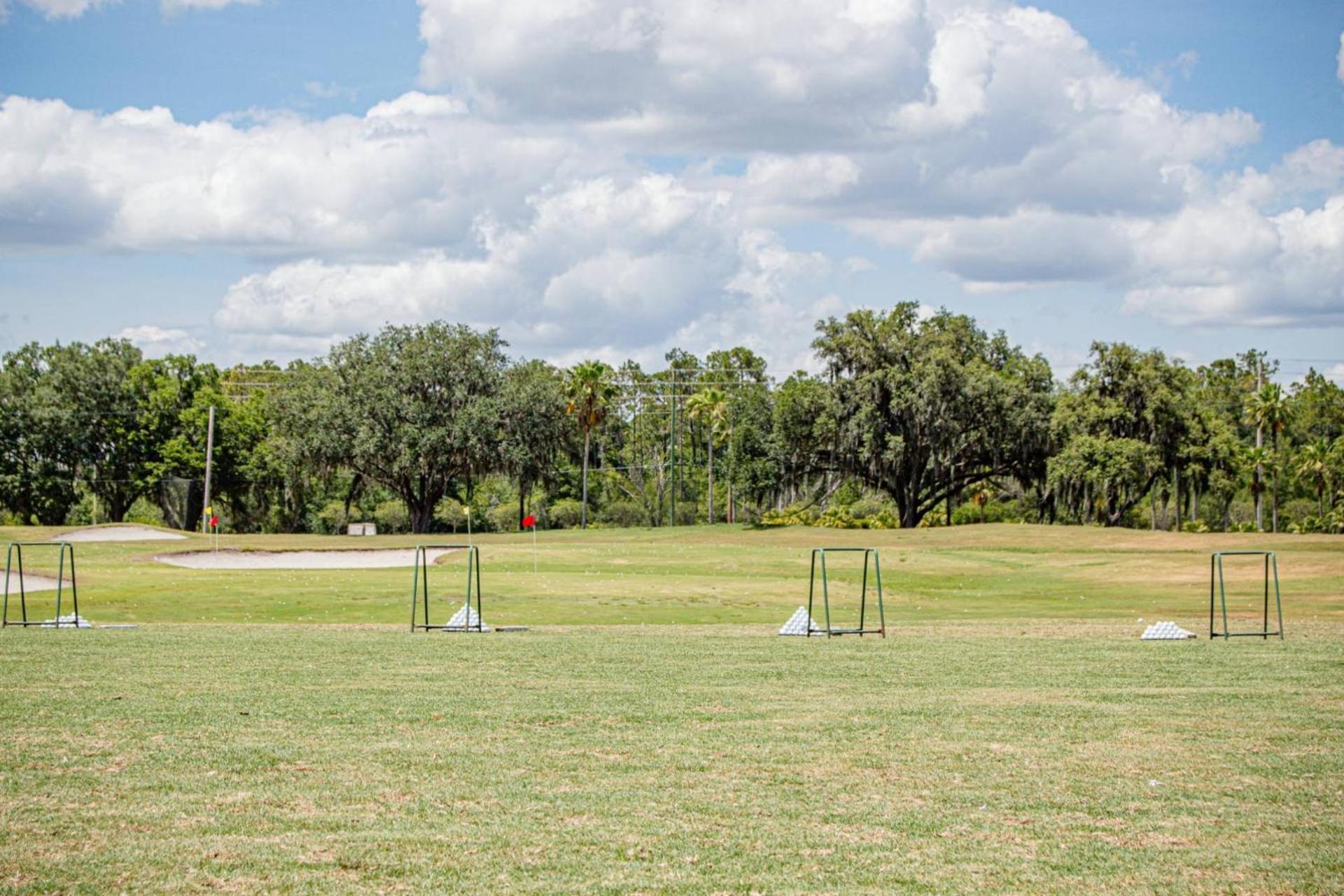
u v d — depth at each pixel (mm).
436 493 80312
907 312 75000
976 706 13117
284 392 82438
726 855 7863
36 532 58750
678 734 11500
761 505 87625
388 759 10367
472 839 8148
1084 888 7324
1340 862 7801
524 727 11789
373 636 20625
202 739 11078
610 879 7395
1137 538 53219
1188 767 10234
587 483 101688
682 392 112875
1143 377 71312
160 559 45781
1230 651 18562
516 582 34188
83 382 87500
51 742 10891
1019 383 74625
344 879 7352
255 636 20578
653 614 27016
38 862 7574
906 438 74625
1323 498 92938
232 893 7098
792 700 13508
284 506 96125
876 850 7992
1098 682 15000
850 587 34969
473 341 79688
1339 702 13398
